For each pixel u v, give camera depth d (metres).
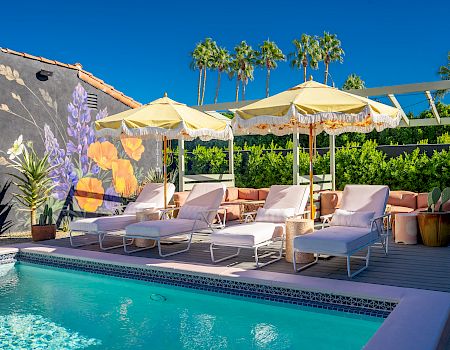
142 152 14.75
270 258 7.68
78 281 7.58
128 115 9.05
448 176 11.98
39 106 11.79
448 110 19.56
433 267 6.77
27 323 5.57
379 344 3.87
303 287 5.87
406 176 12.67
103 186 13.42
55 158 12.10
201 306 6.18
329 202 11.60
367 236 6.84
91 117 13.12
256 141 18.38
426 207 10.83
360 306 5.49
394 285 5.81
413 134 16.88
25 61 11.53
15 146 11.23
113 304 6.30
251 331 5.24
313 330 5.25
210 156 16.80
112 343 4.95
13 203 11.20
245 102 12.37
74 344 4.93
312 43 51.16
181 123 8.64
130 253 8.41
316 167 14.32
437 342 3.92
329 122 9.55
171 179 15.90
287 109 7.12
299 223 7.22
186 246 8.94
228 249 8.54
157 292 6.88
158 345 4.88
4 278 7.80
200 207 9.04
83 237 10.46
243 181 15.88
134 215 9.56
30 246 9.24
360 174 13.49
